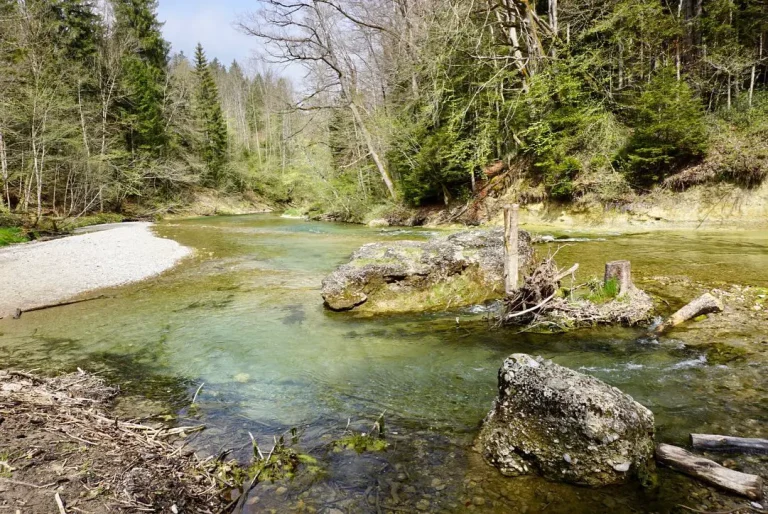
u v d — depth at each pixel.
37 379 4.66
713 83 17.84
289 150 56.00
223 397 4.53
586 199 18.20
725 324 5.85
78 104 30.45
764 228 13.58
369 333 6.59
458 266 8.21
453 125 21.50
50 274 11.20
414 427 3.82
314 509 2.76
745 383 4.22
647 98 16.02
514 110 20.45
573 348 5.50
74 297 9.16
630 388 4.27
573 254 11.41
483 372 5.00
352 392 4.61
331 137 32.06
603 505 2.72
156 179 39.84
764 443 3.11
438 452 3.41
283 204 53.47
